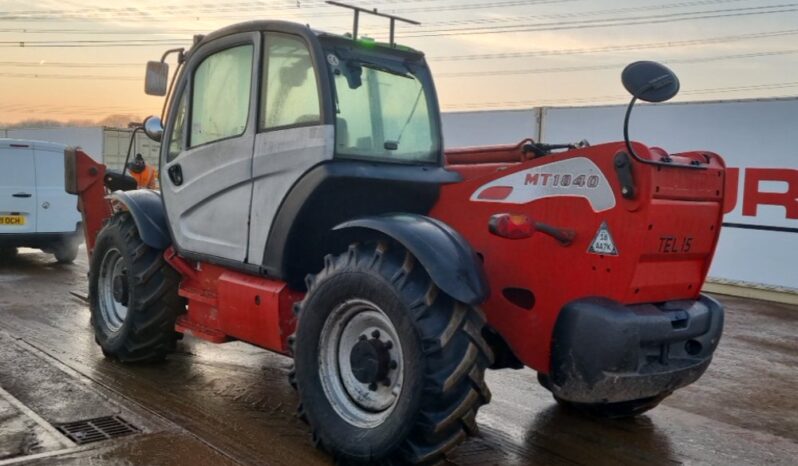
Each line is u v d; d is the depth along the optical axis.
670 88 3.22
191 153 4.79
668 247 3.51
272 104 4.25
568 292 3.57
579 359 3.46
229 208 4.48
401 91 4.46
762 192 9.62
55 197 10.72
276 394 4.89
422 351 3.32
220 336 4.68
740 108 9.71
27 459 3.57
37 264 10.96
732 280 9.94
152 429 4.11
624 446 4.23
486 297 3.41
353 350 3.71
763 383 5.70
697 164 3.65
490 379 5.53
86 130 20.41
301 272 4.16
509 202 3.80
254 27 4.39
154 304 5.20
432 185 4.10
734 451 4.23
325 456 3.83
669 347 3.67
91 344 6.06
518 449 4.12
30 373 5.13
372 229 3.75
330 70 4.04
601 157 3.44
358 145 4.16
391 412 3.47
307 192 3.93
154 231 5.14
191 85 4.88
